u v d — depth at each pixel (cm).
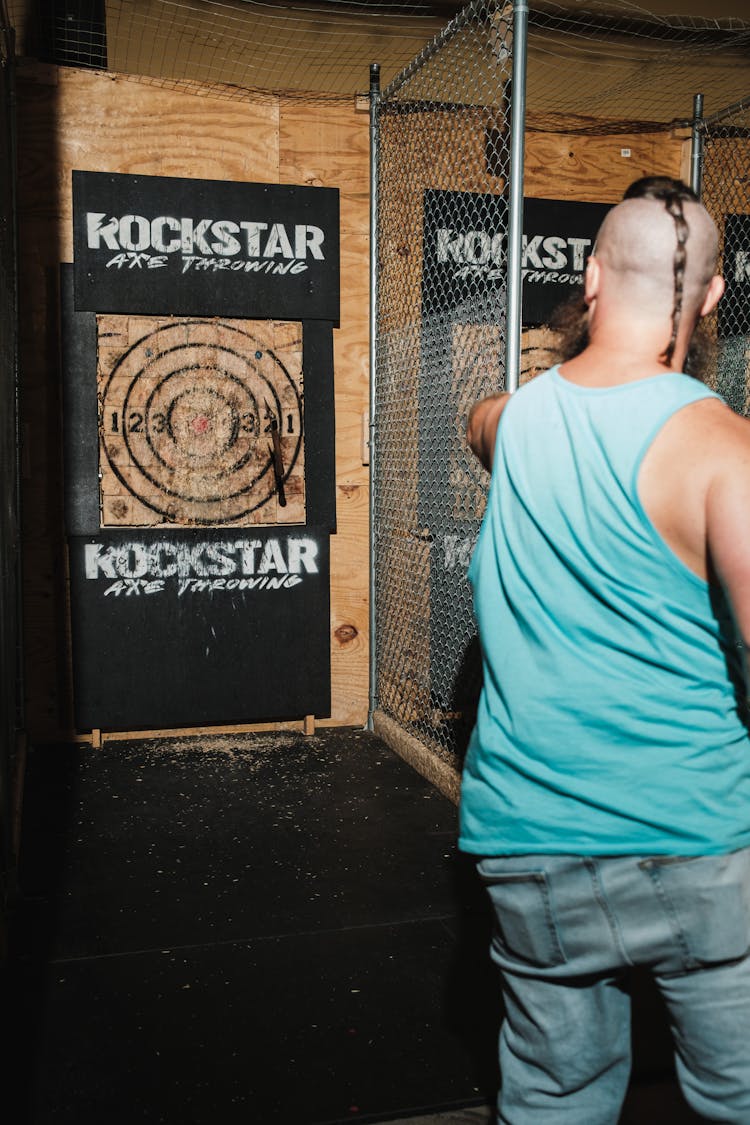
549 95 659
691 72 667
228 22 586
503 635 120
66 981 241
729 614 109
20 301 416
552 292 463
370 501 462
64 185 416
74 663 427
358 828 346
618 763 110
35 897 288
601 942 111
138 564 430
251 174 437
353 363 458
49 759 418
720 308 487
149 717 436
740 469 101
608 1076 121
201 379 434
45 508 426
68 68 412
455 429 398
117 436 426
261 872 308
